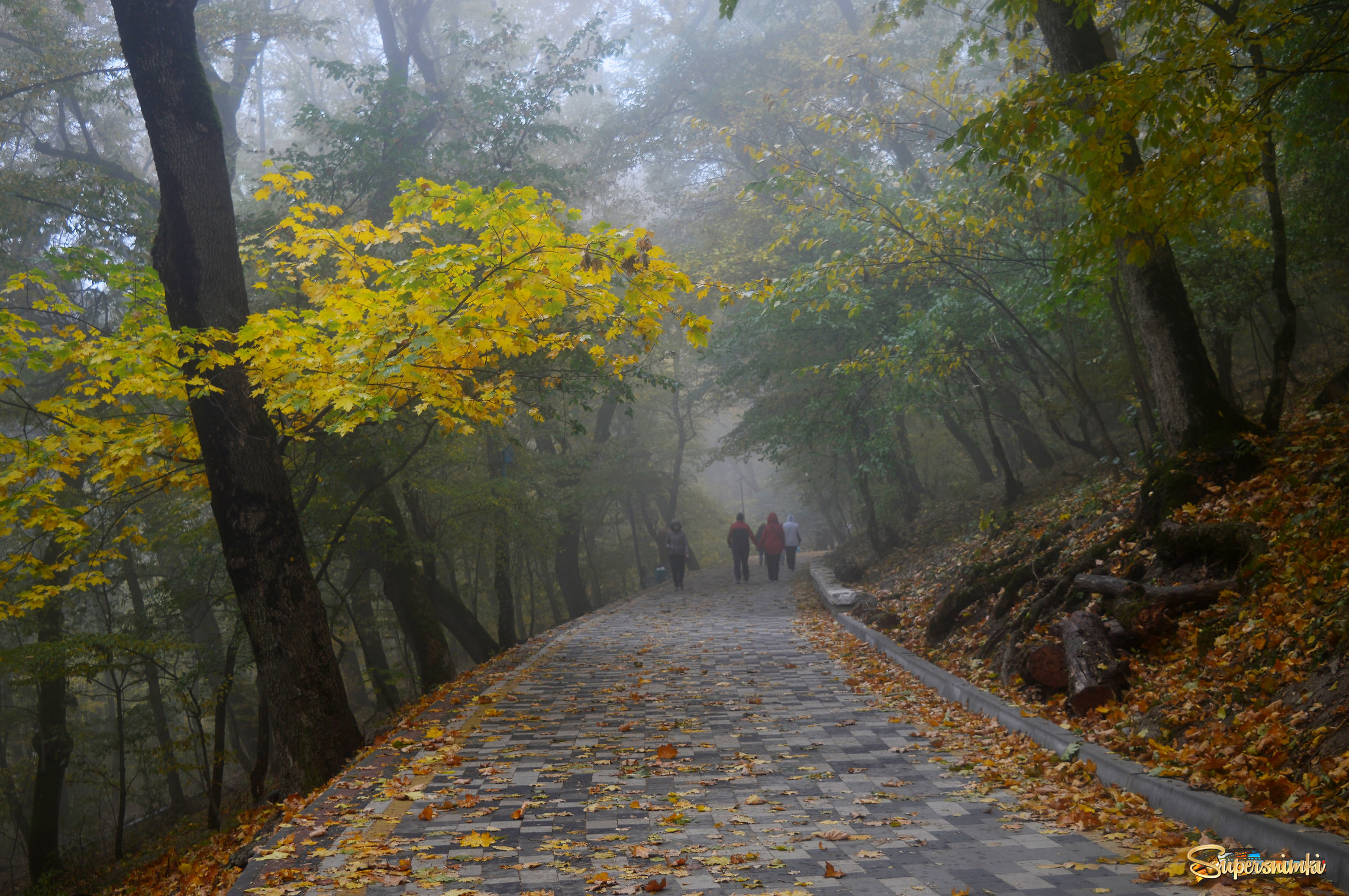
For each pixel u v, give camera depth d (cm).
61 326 921
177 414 1083
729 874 417
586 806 543
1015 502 1922
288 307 811
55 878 1650
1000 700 756
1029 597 1042
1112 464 1551
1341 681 503
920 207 1368
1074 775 560
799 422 2273
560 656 1273
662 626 1636
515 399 1473
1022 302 1448
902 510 2633
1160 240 730
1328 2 772
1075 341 1711
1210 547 797
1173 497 927
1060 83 722
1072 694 696
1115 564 918
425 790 585
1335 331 1748
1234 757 501
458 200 668
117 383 887
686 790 575
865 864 427
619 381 1579
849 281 1427
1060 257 814
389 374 735
